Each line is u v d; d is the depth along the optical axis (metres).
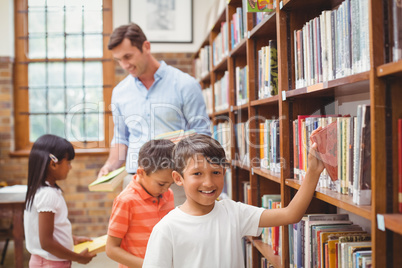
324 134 1.23
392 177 0.92
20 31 4.58
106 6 4.62
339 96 1.49
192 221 1.21
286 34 1.56
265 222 1.29
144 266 1.20
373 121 0.92
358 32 1.09
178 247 1.19
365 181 1.03
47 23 4.62
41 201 1.85
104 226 4.48
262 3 1.66
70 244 1.98
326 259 1.28
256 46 2.09
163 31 4.55
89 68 4.65
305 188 1.26
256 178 2.08
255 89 2.10
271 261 1.75
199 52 4.21
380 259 0.92
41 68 4.62
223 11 2.85
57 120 4.62
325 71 1.30
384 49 0.92
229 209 1.29
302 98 1.56
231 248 1.22
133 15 4.53
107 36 4.64
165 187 1.49
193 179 1.19
